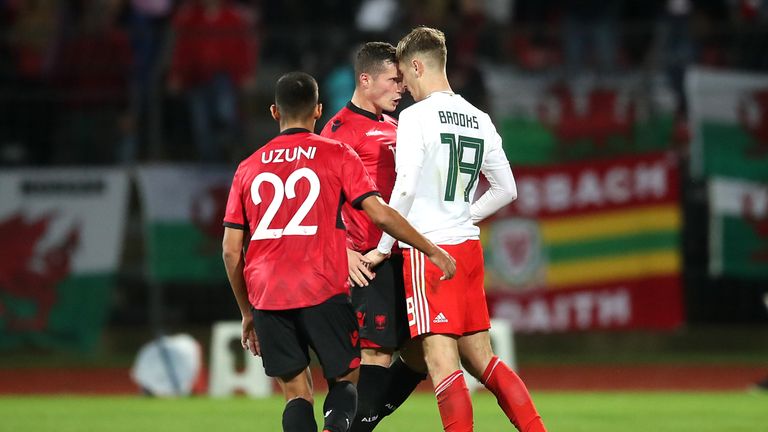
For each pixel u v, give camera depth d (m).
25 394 36.91
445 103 19.23
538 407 31.70
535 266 40.62
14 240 40.91
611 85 41.16
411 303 19.06
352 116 20.53
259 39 45.19
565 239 40.62
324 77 44.22
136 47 45.22
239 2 51.81
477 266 19.34
